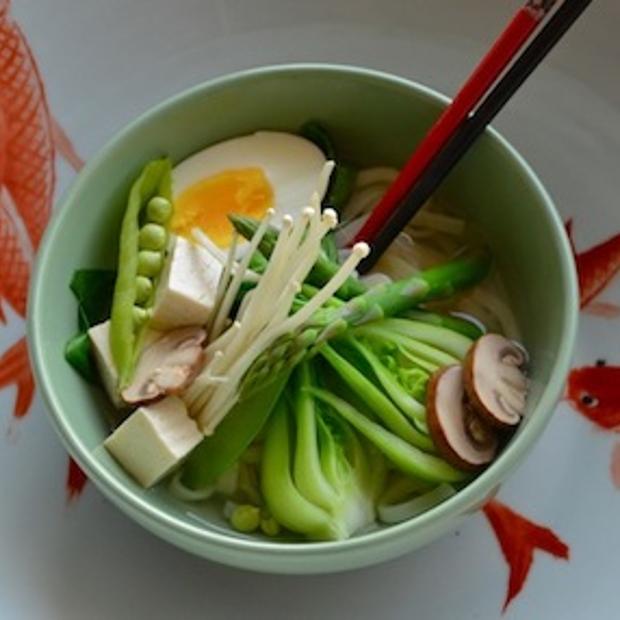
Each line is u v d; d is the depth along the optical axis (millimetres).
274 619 461
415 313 476
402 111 494
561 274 454
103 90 542
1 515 476
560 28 446
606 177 523
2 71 528
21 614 459
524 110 534
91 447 446
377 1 545
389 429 454
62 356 459
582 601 460
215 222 497
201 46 548
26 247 517
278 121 503
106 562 470
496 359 451
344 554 418
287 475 452
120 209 485
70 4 536
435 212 503
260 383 447
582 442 487
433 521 420
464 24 541
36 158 527
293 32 548
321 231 429
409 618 460
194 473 458
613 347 500
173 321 457
